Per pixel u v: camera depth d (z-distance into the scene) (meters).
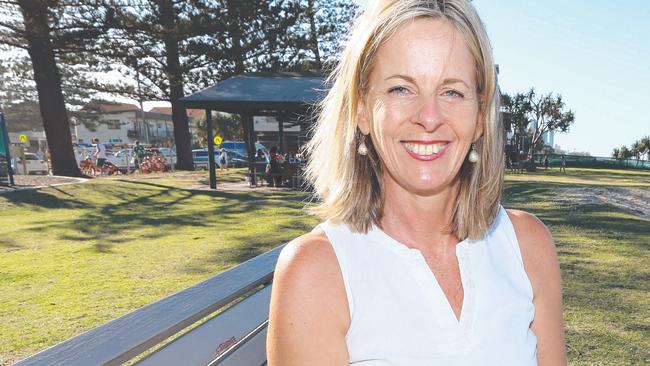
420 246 1.24
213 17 21.25
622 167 46.53
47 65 19.48
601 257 5.52
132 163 30.17
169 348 1.01
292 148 50.25
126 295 4.48
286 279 1.05
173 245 6.86
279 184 16.95
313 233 1.15
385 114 1.12
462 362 1.09
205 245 6.81
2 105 61.31
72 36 18.95
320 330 1.03
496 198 1.29
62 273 5.34
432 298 1.11
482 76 1.17
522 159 32.78
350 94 1.19
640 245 6.17
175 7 20.50
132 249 6.65
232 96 14.95
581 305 3.90
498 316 1.16
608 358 2.98
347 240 1.13
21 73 32.44
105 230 8.39
